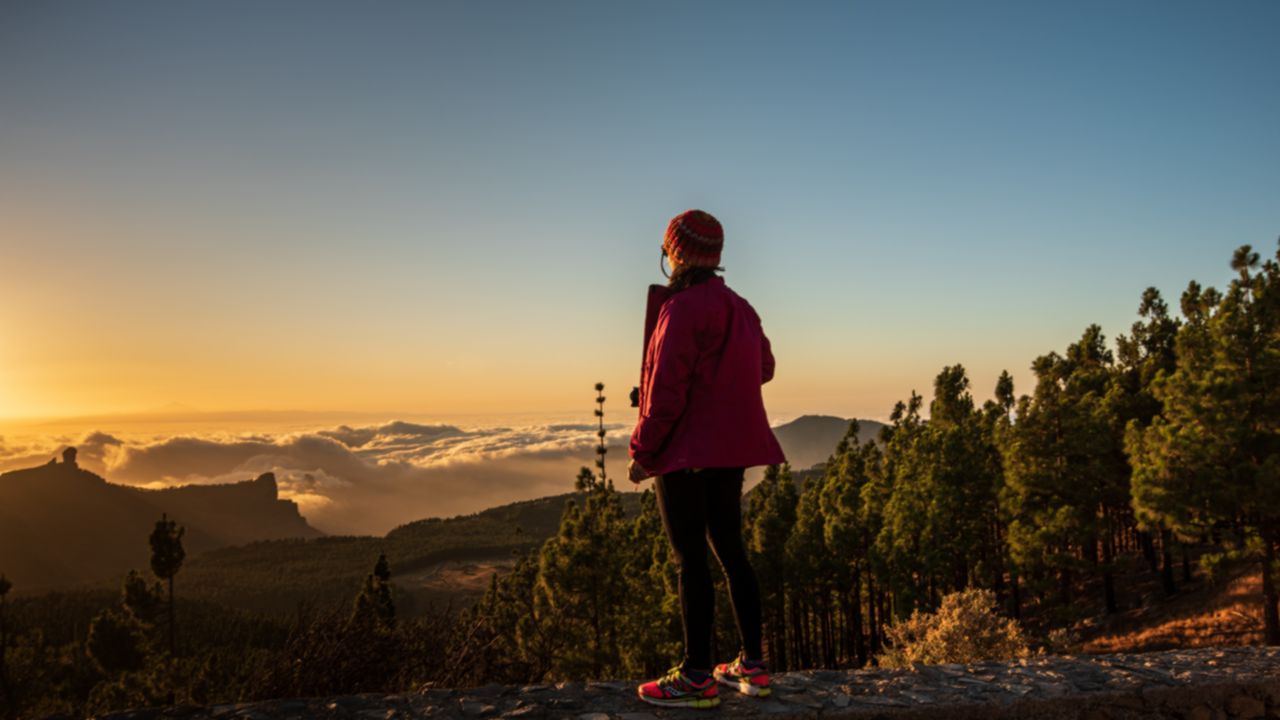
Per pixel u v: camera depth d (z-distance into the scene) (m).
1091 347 39.72
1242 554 19.48
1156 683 3.17
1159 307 36.44
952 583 29.91
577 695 3.02
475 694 3.02
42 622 101.88
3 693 31.42
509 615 16.86
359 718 2.77
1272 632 19.61
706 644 2.88
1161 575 32.59
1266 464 18.11
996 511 32.00
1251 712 3.19
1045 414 26.84
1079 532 26.36
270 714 2.80
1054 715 2.98
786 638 42.62
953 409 38.97
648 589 27.06
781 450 3.05
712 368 2.89
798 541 34.69
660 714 2.79
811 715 2.79
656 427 2.81
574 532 24.66
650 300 3.05
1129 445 22.12
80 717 2.78
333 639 4.97
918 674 3.32
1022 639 12.32
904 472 29.91
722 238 3.07
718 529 3.04
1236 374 19.42
